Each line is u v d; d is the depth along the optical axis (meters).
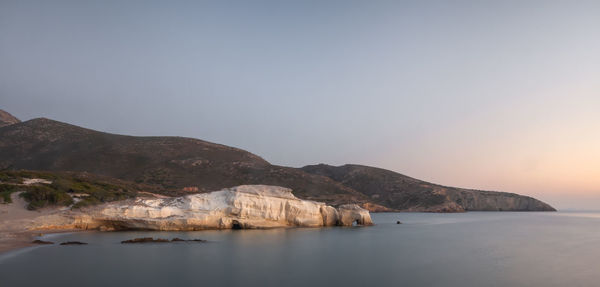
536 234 66.19
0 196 50.09
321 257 34.84
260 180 137.12
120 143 136.88
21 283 21.97
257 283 24.39
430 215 151.00
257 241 44.16
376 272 28.84
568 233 69.06
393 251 40.41
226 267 28.84
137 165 121.88
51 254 31.20
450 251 41.34
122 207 51.50
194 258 31.88
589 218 143.75
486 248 44.72
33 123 139.25
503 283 25.92
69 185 61.25
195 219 53.59
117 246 36.62
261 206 59.19
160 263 29.14
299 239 47.94
